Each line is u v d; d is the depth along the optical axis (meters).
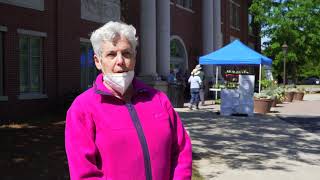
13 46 16.53
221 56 23.28
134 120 2.87
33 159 8.92
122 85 2.88
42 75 18.12
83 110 2.86
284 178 8.20
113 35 2.88
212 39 33.69
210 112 20.50
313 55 42.41
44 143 10.76
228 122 16.56
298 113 21.03
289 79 50.78
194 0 33.59
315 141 12.52
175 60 31.12
